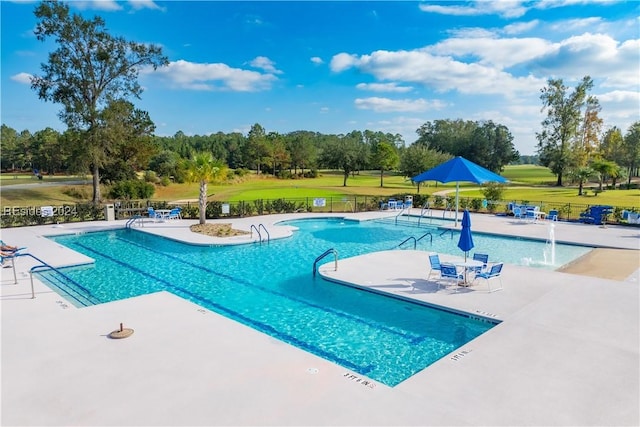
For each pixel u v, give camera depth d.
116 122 34.41
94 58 33.56
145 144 47.06
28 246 16.14
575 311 8.76
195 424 4.78
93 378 5.88
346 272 12.28
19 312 8.64
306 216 25.33
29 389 5.59
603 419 4.95
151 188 40.16
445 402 5.31
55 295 9.88
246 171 79.75
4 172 87.69
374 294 10.70
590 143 58.41
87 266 13.81
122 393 5.47
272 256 15.37
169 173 60.59
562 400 5.37
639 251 15.51
